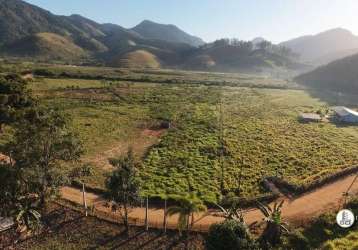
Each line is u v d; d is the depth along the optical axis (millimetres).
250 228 42719
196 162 65312
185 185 54312
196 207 39000
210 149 73062
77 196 50188
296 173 60688
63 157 42094
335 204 49031
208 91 160125
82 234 41812
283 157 69000
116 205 43906
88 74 187875
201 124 96188
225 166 63531
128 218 44594
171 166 62969
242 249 35781
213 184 55281
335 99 154625
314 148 75500
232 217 40375
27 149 39344
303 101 145000
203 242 40344
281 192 53031
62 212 45719
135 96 136750
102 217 44844
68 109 108938
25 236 41219
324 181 56406
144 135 84688
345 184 56219
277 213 40594
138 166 62250
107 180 43125
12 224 41906
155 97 137000
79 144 43812
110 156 68250
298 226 43562
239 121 101438
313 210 47469
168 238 41250
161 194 50500
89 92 139375
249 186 54969
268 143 78688
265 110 119875
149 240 40906
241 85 190875
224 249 35719
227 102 134250
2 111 65688
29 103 77438
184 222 38625
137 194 41812
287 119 106188
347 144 79500
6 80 79938
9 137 69812
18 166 38844
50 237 41188
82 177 55812
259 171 61125
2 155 57312
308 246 39344
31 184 39438
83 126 88812
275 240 39562
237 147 75188
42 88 140500
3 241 40094
